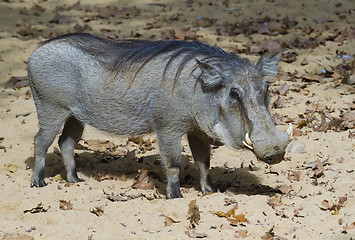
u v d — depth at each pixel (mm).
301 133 17938
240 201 13578
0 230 12352
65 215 13000
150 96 14234
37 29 26625
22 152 17266
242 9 28922
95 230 12406
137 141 18172
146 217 12945
